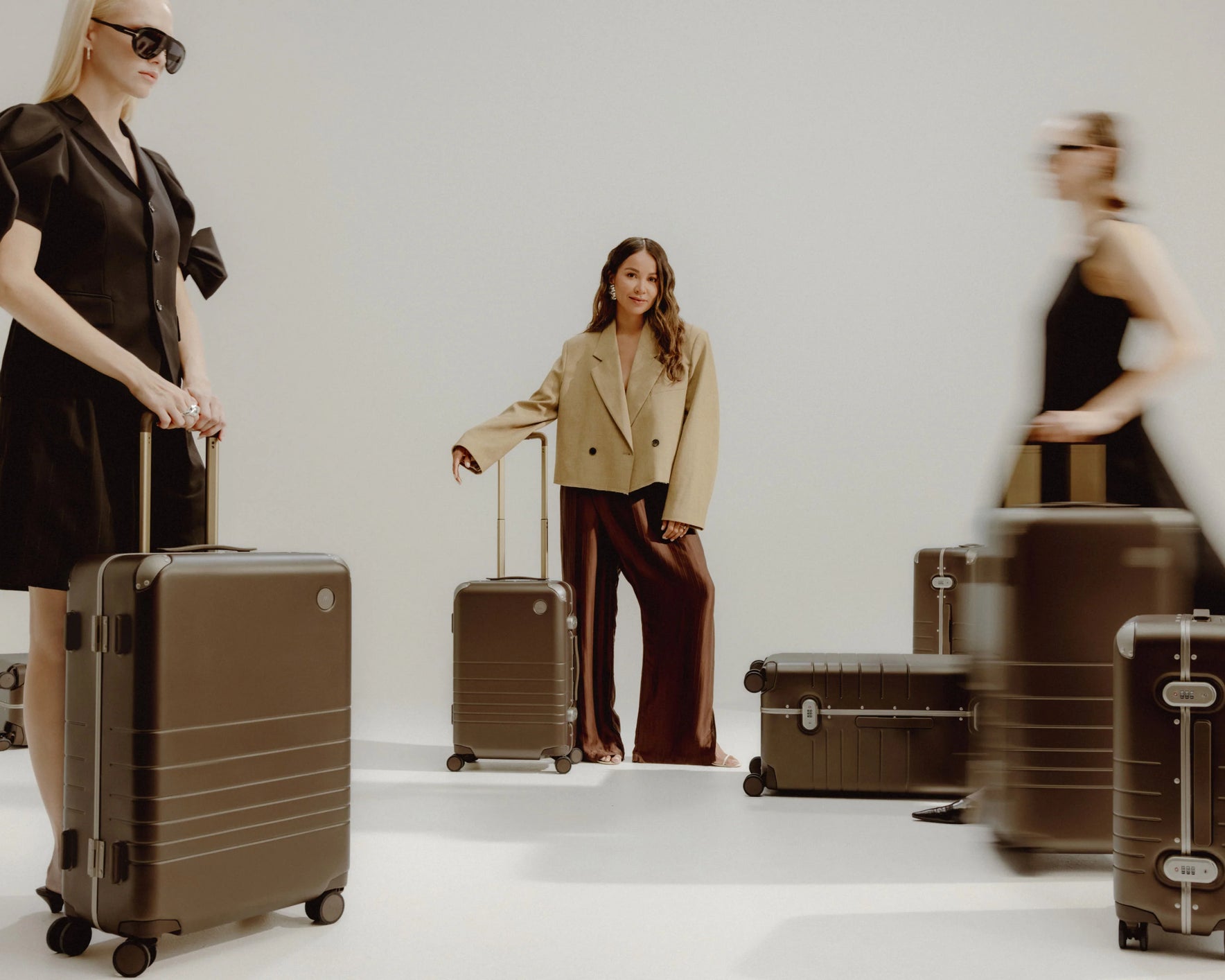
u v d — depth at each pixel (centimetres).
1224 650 154
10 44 459
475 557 458
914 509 445
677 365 333
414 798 273
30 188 161
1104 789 195
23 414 166
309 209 471
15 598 445
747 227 455
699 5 459
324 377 469
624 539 333
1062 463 211
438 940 162
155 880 146
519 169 466
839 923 170
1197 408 430
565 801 268
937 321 445
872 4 450
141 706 147
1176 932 156
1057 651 197
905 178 448
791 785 272
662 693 331
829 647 446
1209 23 436
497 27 467
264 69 473
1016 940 162
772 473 450
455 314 467
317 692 168
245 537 469
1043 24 443
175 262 183
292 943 161
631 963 152
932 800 269
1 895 187
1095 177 209
